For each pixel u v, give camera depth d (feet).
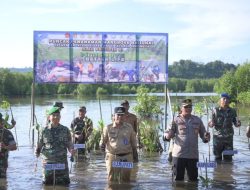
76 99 197.77
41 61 56.95
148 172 40.40
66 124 86.89
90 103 163.84
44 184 34.40
